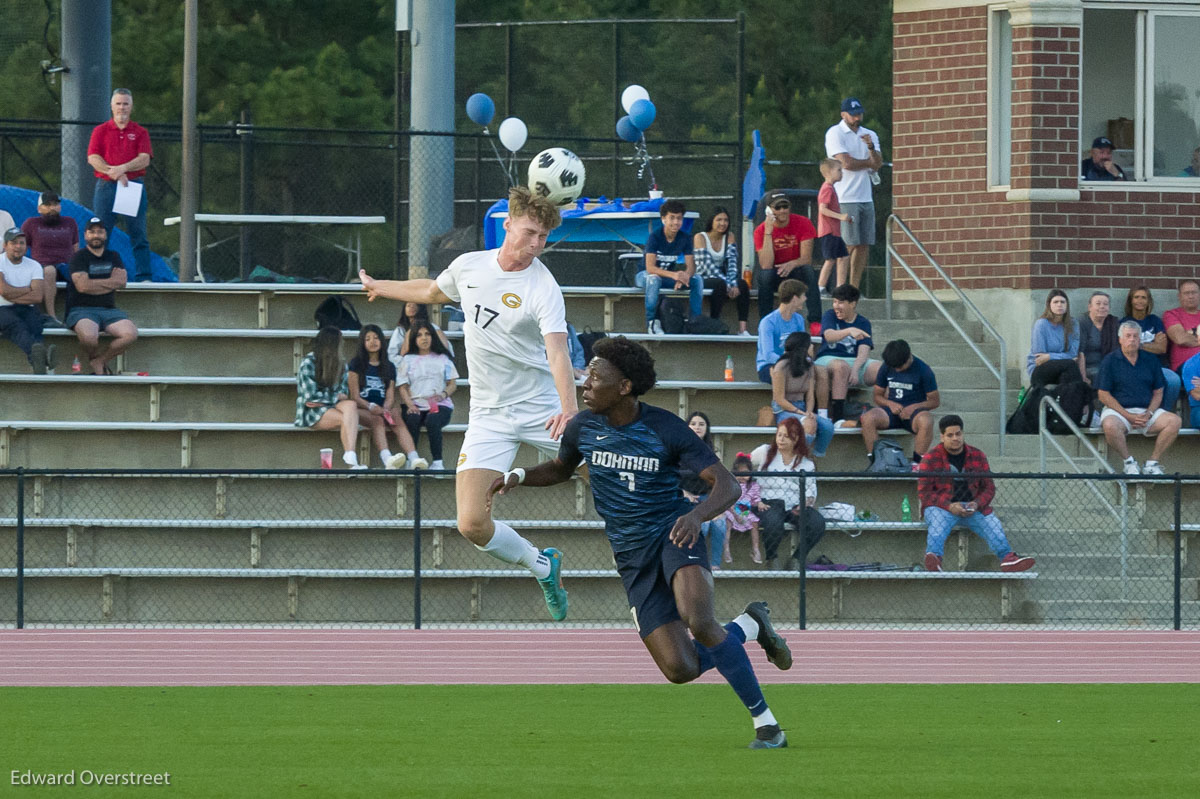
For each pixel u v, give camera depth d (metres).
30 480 57.62
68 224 67.25
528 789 24.59
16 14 129.12
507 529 34.16
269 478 58.34
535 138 75.69
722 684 39.91
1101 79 72.62
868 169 70.88
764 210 74.88
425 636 50.81
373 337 58.69
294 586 55.75
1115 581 56.09
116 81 127.88
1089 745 29.75
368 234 114.19
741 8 139.75
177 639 49.84
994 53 72.00
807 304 66.50
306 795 24.19
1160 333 66.25
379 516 58.41
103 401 62.28
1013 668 44.00
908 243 73.94
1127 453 61.12
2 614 54.94
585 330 67.31
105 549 56.53
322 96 123.44
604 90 103.81
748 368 67.38
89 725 32.56
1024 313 70.62
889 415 61.47
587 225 70.88
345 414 58.16
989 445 66.31
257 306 69.31
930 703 36.44
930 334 71.38
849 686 39.78
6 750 29.06
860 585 55.66
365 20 135.38
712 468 26.78
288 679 41.31
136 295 68.38
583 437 27.55
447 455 60.88
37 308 64.31
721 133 102.06
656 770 26.52
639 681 41.06
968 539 57.03
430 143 76.50
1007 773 26.33
